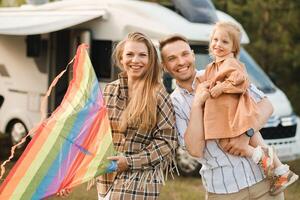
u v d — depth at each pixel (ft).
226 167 12.86
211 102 12.76
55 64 32.60
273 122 28.60
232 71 12.75
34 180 11.84
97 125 12.44
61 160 12.05
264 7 51.96
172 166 13.84
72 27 31.78
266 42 52.60
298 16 52.06
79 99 12.65
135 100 12.57
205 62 29.12
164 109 12.65
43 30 29.53
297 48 52.37
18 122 34.35
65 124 12.27
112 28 30.14
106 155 12.26
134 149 12.63
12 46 34.68
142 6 29.94
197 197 24.88
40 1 36.27
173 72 13.29
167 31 28.58
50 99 32.58
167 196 24.97
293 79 54.75
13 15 33.63
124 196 12.46
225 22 13.38
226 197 12.94
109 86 13.17
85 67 12.93
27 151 11.97
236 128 12.57
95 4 31.55
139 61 12.64
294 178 13.15
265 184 13.08
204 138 12.76
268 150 12.97
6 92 35.04
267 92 30.04
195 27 29.40
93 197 23.27
